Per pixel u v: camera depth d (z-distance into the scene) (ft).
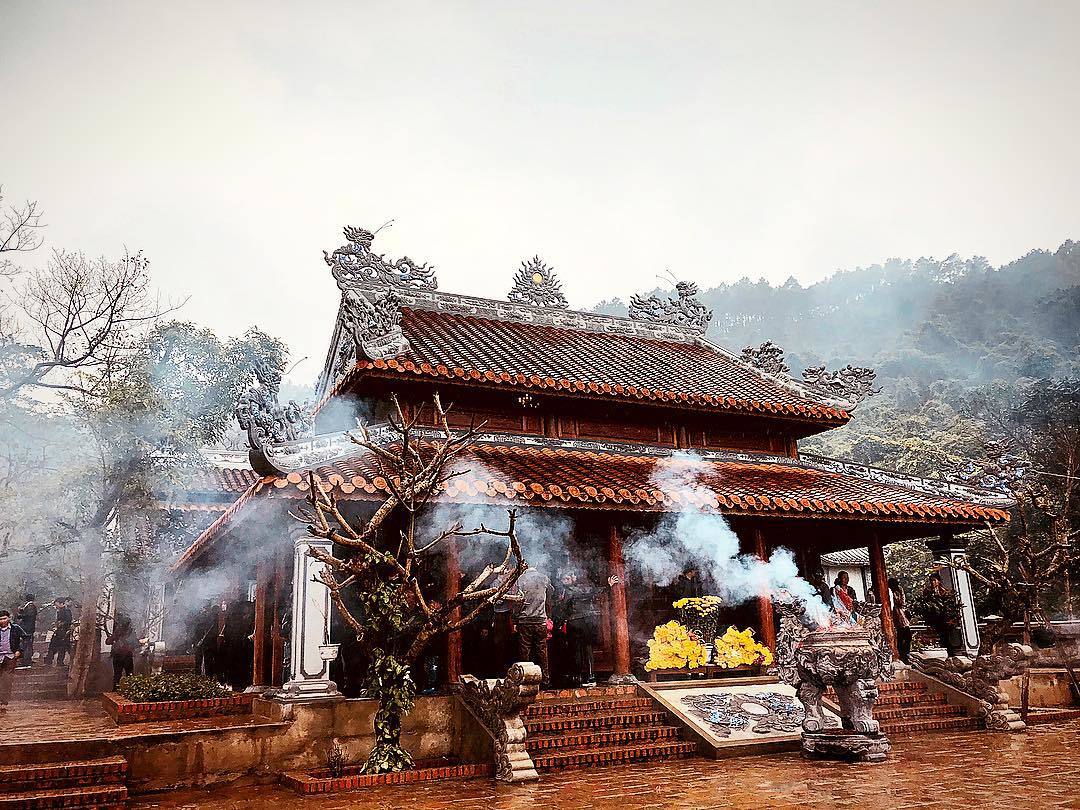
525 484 52.39
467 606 53.26
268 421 49.96
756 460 74.28
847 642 44.91
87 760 37.81
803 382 79.41
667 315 92.84
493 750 42.09
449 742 45.68
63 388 77.66
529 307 84.43
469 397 64.90
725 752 45.91
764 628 61.93
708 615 59.52
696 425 73.15
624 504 53.93
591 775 41.32
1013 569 95.50
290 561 54.03
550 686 58.34
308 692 44.09
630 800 34.50
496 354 69.36
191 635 85.30
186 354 74.74
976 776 37.91
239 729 41.50
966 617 69.15
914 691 58.90
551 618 61.77
